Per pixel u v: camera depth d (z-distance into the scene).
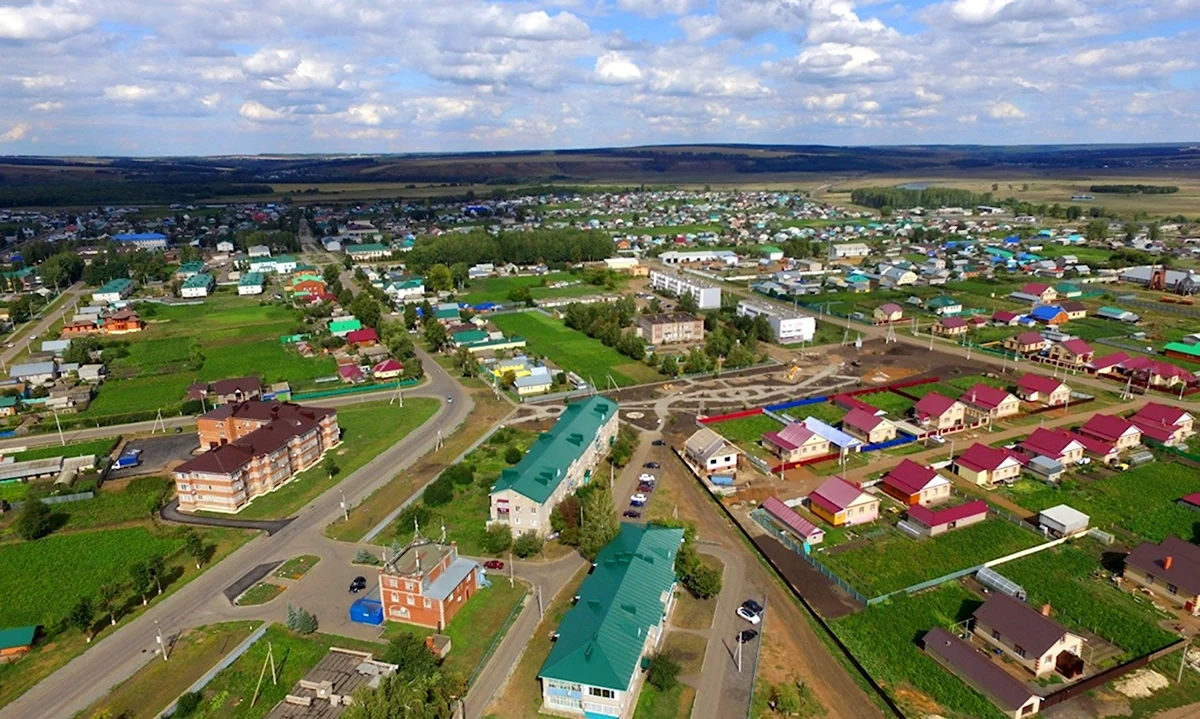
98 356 184.62
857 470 117.44
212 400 148.25
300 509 106.62
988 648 74.38
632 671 65.94
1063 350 168.38
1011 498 107.00
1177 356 173.00
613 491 111.06
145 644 77.00
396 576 78.62
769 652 74.31
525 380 157.62
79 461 120.62
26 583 88.75
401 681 64.31
